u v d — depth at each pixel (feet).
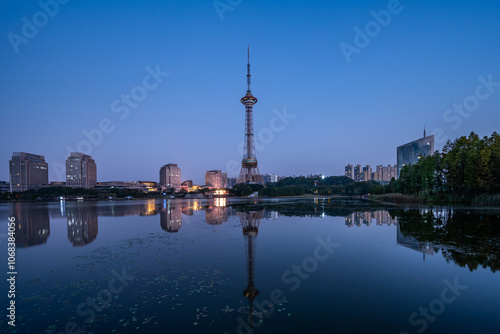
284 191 644.27
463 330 36.04
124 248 87.56
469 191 221.25
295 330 36.60
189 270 63.31
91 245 93.40
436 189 254.27
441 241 86.07
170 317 40.83
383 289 50.31
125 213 214.48
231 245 89.66
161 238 103.40
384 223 130.00
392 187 397.60
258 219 160.45
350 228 119.03
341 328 37.06
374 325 37.65
